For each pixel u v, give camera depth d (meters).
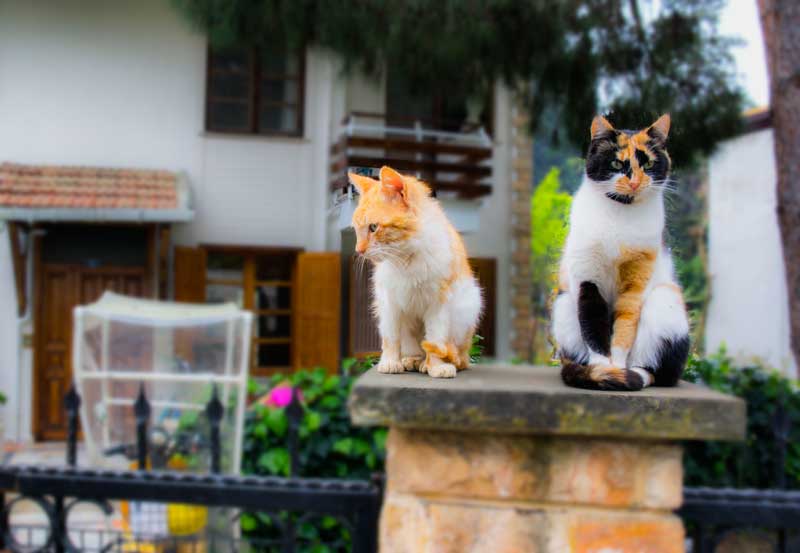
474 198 6.54
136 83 8.32
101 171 8.01
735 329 8.95
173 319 4.01
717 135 5.05
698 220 10.40
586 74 5.14
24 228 7.53
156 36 8.34
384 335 1.91
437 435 1.69
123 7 8.29
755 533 2.30
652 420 1.53
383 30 5.11
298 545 3.12
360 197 1.79
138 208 7.18
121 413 3.85
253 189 8.47
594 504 1.64
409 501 1.68
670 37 5.12
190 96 8.41
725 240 9.16
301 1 5.18
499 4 4.84
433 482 1.68
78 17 8.22
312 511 2.17
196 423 3.47
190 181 8.37
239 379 3.52
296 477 2.41
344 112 8.50
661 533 1.62
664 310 1.67
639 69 5.13
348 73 5.80
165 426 3.64
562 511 1.64
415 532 1.67
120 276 7.89
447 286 1.82
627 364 1.70
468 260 2.02
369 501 2.15
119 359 3.97
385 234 1.71
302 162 8.55
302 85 8.53
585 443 1.65
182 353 4.10
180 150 8.38
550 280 2.00
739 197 8.87
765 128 7.84
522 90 5.96
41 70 8.16
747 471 3.52
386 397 1.59
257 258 8.66
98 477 2.22
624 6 5.21
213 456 2.48
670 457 1.63
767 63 4.51
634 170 1.55
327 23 5.23
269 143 8.51
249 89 8.57
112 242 7.88
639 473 1.64
